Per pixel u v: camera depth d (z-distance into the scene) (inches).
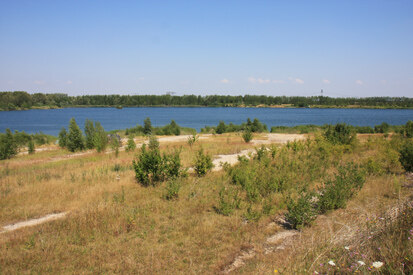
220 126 1815.9
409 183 383.9
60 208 332.8
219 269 195.8
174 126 1870.1
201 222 277.7
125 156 742.5
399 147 601.0
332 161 562.3
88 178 473.1
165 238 244.7
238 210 311.3
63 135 1154.7
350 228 209.6
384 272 137.3
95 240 243.8
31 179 482.3
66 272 194.5
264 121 4099.4
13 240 241.0
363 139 1062.4
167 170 443.8
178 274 190.2
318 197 310.7
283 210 310.7
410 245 153.1
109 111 7490.2
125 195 369.7
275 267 179.9
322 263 161.2
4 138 932.6
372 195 335.6
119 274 191.2
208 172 503.2
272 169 461.4
